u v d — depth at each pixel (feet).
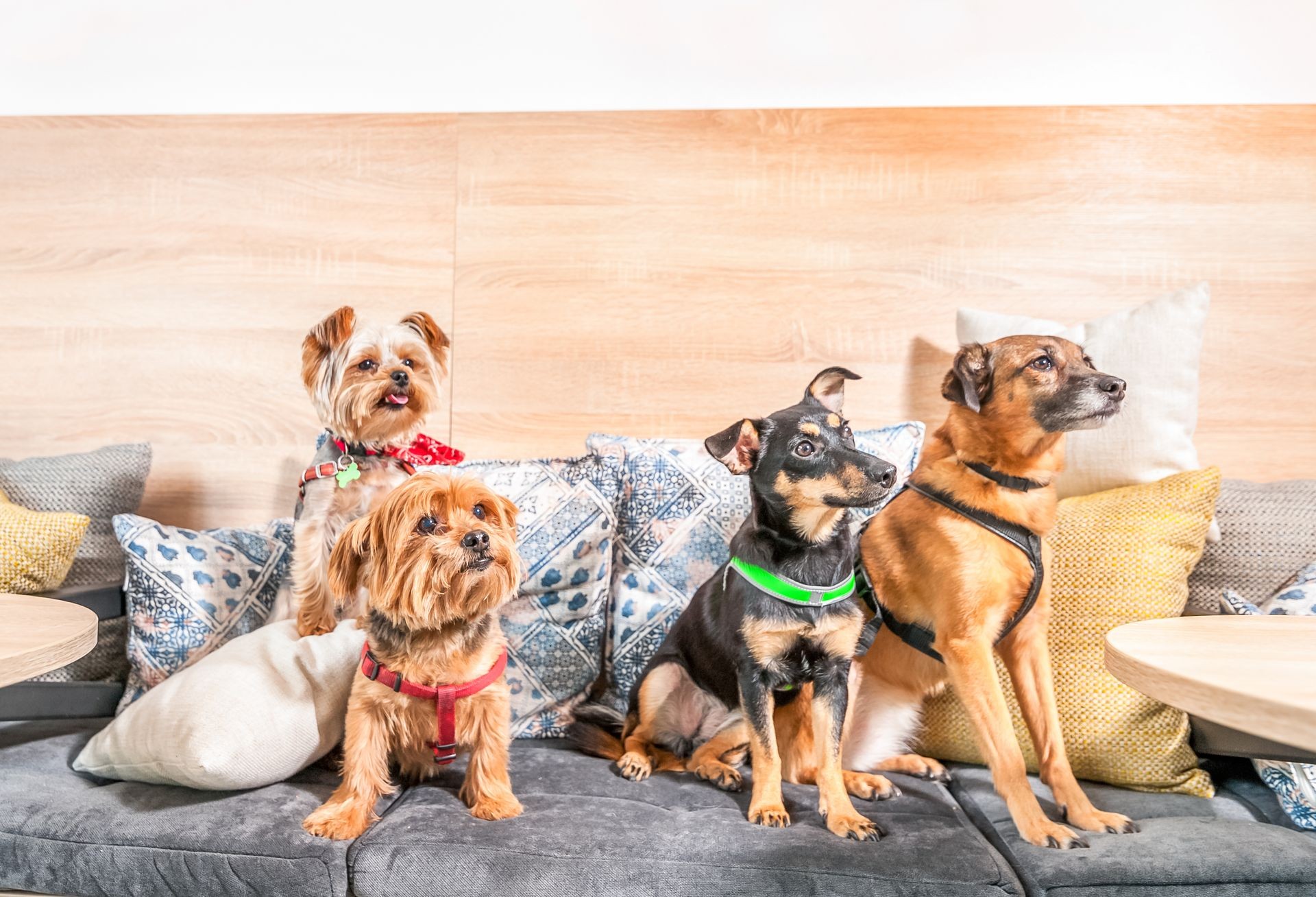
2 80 8.56
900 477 7.16
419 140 8.39
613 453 7.39
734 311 8.18
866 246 8.09
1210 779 5.74
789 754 6.05
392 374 6.70
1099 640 5.94
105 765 5.56
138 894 4.76
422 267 8.40
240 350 8.46
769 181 8.16
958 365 5.79
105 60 8.53
